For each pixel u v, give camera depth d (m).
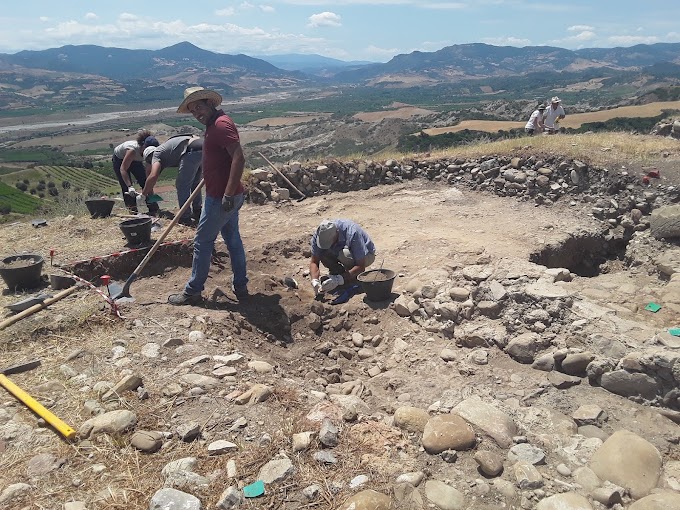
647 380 3.39
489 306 4.62
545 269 5.39
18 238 6.59
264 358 4.37
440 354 4.36
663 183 8.21
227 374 3.55
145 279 5.75
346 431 2.97
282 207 8.90
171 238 6.46
